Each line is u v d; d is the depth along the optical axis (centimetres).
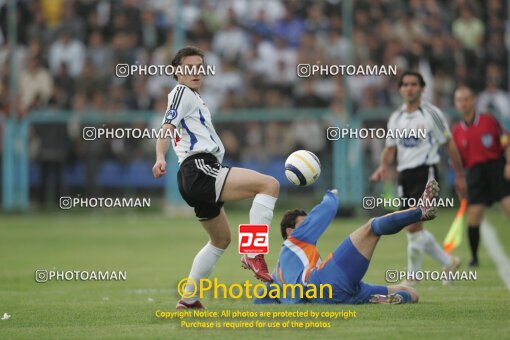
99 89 7150
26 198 7106
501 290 3222
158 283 3609
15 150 7081
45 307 2894
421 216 2528
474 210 4134
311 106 6900
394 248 4853
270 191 2577
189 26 7588
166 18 7644
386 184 6278
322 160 6644
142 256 4669
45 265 4303
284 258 2747
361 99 6869
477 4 7388
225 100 7200
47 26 7681
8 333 2330
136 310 2761
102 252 4872
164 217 6950
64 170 6988
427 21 7350
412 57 7031
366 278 3634
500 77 7181
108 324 2473
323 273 2672
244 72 7394
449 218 6338
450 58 7119
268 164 6725
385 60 7062
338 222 6344
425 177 3516
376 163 6544
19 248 5094
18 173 7094
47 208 7081
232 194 2575
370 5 7356
